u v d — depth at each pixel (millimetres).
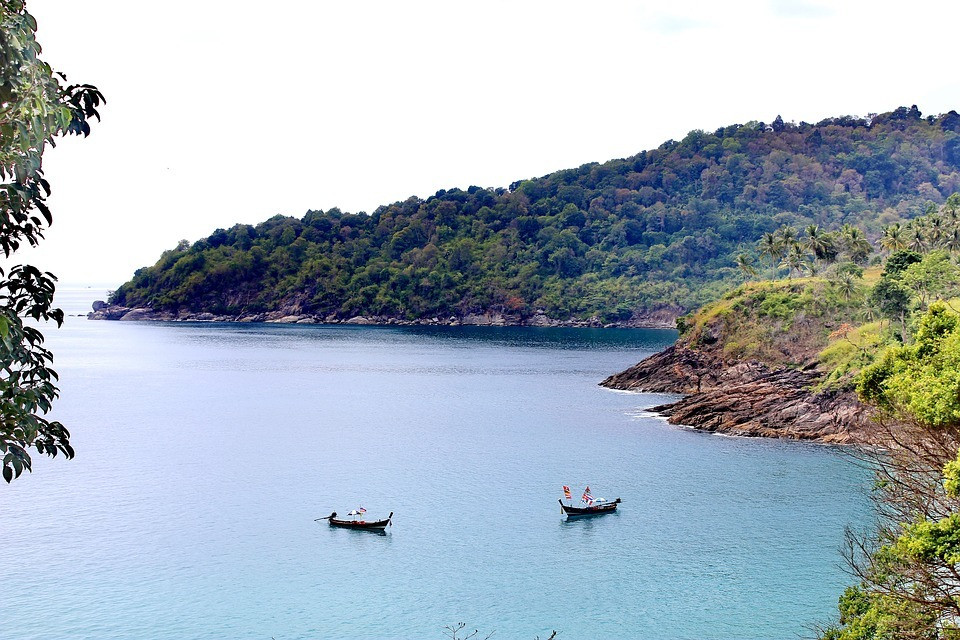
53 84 17953
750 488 93562
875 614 36750
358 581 66438
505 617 59875
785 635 56312
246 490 94000
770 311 174875
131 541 75750
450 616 60031
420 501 89562
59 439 20188
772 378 148875
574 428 132875
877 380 42188
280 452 115125
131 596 63000
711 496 90562
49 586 64812
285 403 164625
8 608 60531
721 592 63938
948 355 38375
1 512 84562
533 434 128000
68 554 72188
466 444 120500
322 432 130875
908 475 40750
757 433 124750
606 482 97062
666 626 58094
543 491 93688
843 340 148375
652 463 106688
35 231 19078
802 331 169125
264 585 65500
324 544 75438
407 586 65438
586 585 65625
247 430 132875
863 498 88750
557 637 56562
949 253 181000
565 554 72625
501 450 116000
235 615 59719
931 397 35656
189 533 78000
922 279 136125
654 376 183750
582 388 186750
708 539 76312
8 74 16734
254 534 78188
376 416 147000
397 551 73438
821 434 120688
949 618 36562
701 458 109062
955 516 31562
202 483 97000
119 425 137250
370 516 83812
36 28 17688
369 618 59531
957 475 30703
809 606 61000
